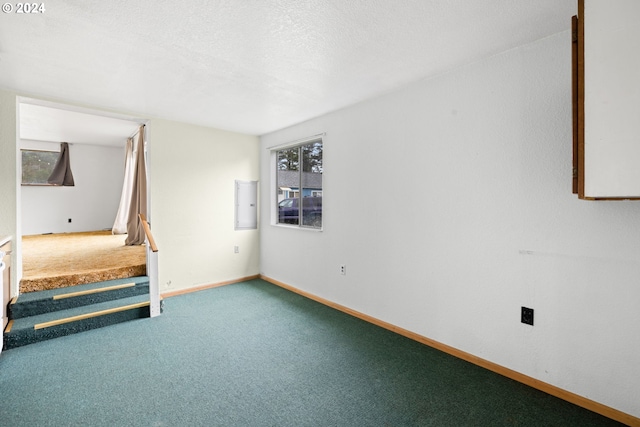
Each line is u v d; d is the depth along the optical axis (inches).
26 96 119.6
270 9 67.8
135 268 150.9
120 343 108.2
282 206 196.7
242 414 72.8
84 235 254.2
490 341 92.6
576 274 77.1
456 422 70.4
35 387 82.1
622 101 56.0
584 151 60.2
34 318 114.3
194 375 88.9
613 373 72.3
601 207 73.4
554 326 80.6
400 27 75.4
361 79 106.6
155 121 155.4
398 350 104.3
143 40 80.9
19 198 120.3
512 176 87.0
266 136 192.1
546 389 81.5
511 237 87.7
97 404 75.6
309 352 103.0
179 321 128.4
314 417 72.0
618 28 55.8
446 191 101.8
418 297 111.0
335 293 145.0
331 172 144.9
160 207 158.2
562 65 77.9
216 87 113.7
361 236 131.4
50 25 73.6
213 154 177.0
